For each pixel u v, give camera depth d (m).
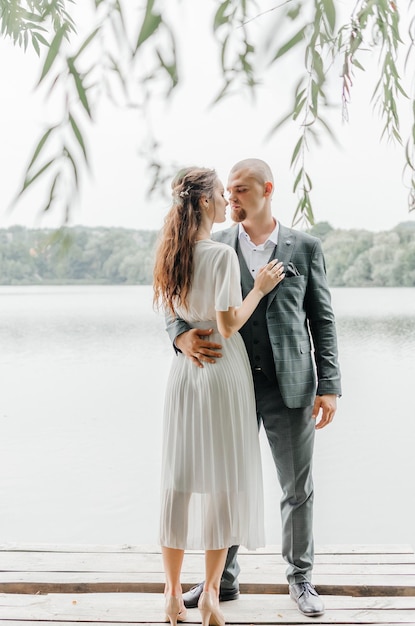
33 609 2.50
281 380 2.33
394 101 1.15
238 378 2.24
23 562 2.84
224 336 2.13
